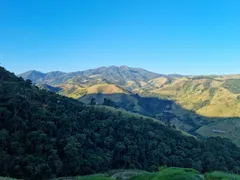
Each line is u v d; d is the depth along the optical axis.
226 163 137.25
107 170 122.12
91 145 126.25
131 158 132.50
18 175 92.94
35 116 113.62
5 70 157.25
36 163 96.50
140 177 25.41
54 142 107.62
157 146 141.00
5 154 95.69
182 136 158.88
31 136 104.38
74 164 106.62
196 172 25.66
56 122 119.25
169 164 133.75
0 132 100.62
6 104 111.38
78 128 130.75
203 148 148.50
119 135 140.25
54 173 100.19
